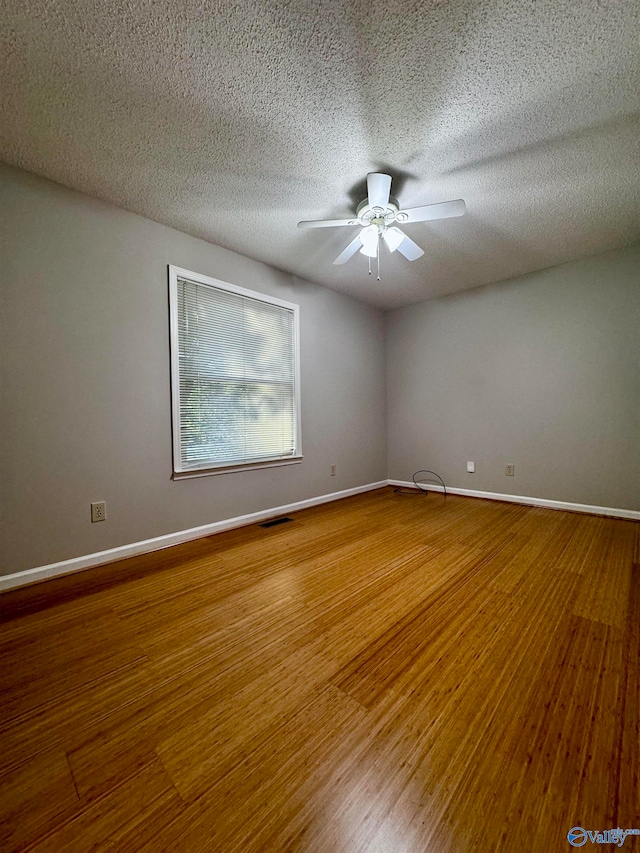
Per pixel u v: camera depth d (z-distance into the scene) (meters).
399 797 0.77
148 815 0.74
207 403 2.59
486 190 1.99
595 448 2.92
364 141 1.62
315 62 1.25
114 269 2.11
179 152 1.68
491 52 1.21
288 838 0.69
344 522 2.86
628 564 1.96
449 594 1.66
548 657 1.22
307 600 1.62
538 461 3.22
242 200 2.08
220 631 1.40
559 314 3.06
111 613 1.53
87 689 1.10
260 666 1.20
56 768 0.84
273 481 3.05
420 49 1.20
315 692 1.08
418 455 4.11
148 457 2.26
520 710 1.00
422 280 3.38
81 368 1.99
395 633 1.37
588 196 2.06
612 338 2.81
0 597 1.67
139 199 2.06
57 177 1.86
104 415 2.07
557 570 1.90
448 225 2.38
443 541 2.36
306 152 1.69
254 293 2.87
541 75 1.30
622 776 0.80
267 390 3.01
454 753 0.87
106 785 0.80
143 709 1.02
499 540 2.37
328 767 0.84
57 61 1.23
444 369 3.84
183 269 2.42
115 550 2.11
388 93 1.37
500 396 3.44
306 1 1.07
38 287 1.84
